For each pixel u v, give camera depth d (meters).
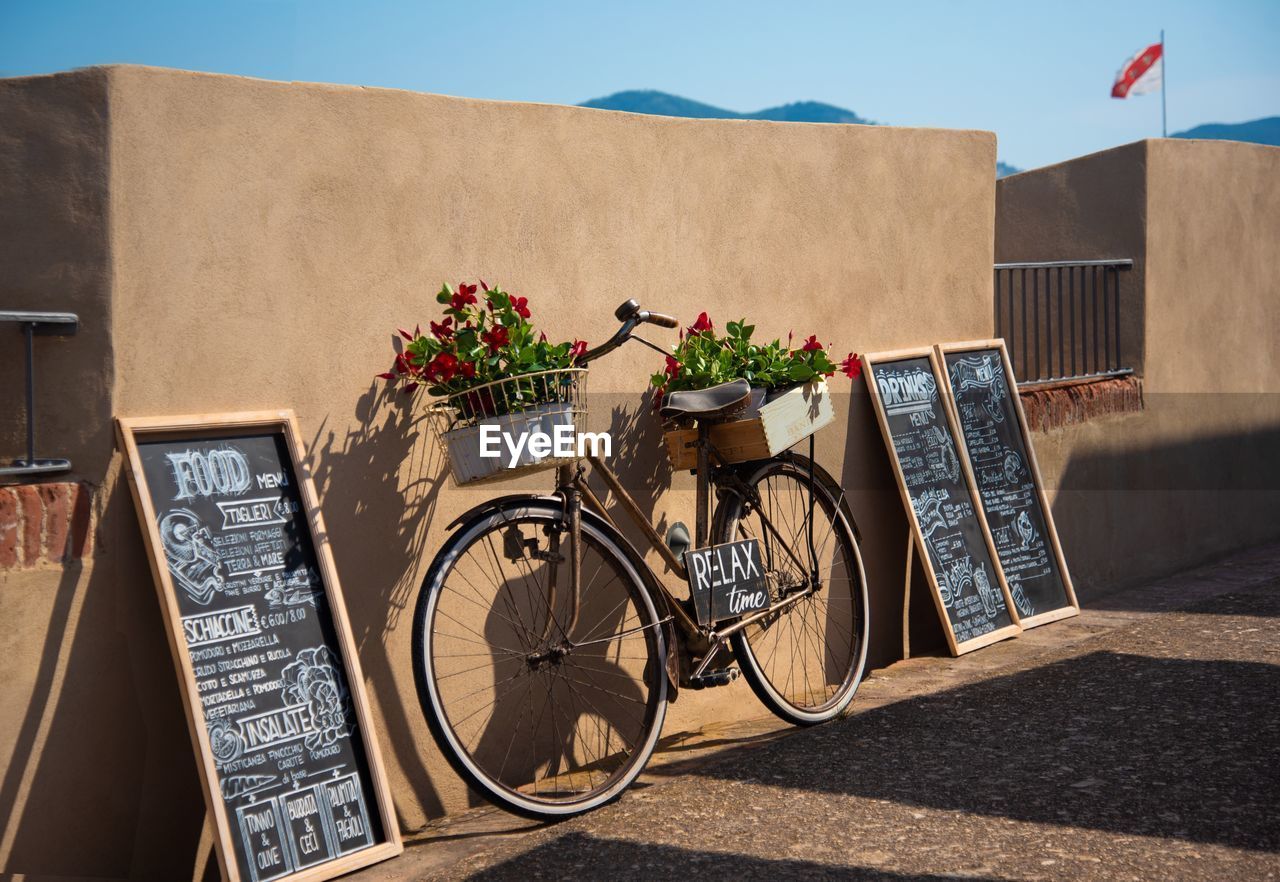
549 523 3.55
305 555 3.20
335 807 3.07
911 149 5.14
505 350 3.30
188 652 2.90
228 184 3.12
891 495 5.08
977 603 5.11
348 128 3.35
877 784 3.45
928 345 5.26
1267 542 7.57
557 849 3.12
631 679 4.11
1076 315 6.70
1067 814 3.13
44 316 2.85
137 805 3.01
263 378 3.19
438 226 3.55
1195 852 2.85
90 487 2.92
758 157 4.49
